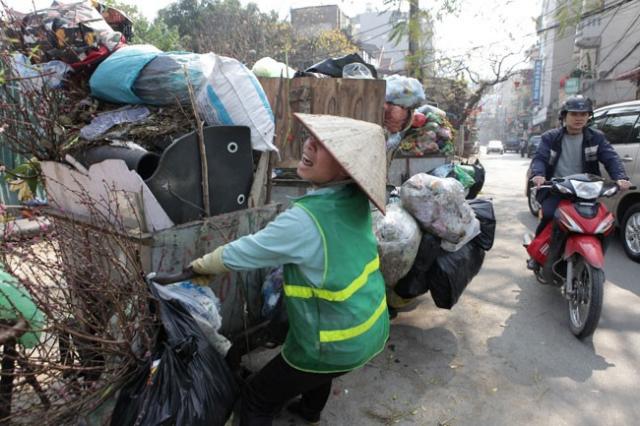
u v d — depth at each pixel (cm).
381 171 173
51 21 244
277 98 359
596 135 393
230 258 169
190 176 211
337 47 2106
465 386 277
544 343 329
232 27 1869
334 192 175
